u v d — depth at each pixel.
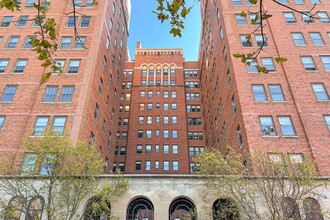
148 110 57.19
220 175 17.58
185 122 55.62
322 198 18.88
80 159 17.92
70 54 31.02
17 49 31.16
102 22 34.91
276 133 23.97
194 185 21.03
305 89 26.45
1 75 29.02
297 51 29.22
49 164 17.47
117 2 44.59
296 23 31.50
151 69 63.53
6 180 17.23
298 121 24.66
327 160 22.19
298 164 17.69
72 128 25.39
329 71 27.64
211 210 19.73
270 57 29.09
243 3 34.53
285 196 17.12
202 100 58.69
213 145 41.97
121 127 55.31
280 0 33.69
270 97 26.23
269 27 31.55
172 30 5.96
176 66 64.19
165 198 20.59
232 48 30.27
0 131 25.09
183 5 5.59
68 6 35.34
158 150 51.84
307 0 33.59
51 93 27.98
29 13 34.31
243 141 24.69
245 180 17.38
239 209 17.64
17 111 26.48
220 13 35.72
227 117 31.16
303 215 17.31
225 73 32.47
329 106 25.30
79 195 17.08
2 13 34.19
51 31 5.34
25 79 28.75
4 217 17.77
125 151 52.41
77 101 27.33
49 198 16.47
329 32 30.66
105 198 18.19
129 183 21.25
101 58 33.81
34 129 25.53
